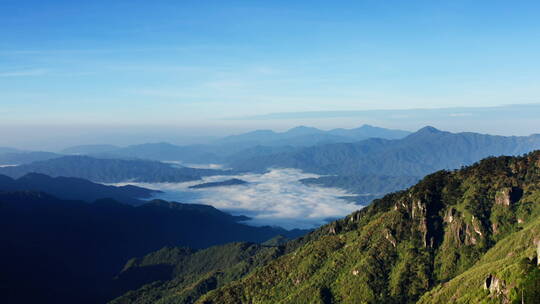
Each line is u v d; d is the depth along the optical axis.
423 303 192.00
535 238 185.12
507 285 147.00
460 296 172.38
